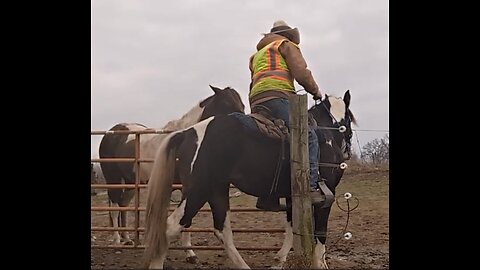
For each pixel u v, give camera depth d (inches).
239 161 191.8
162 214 183.0
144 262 180.5
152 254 180.7
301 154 188.5
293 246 188.4
